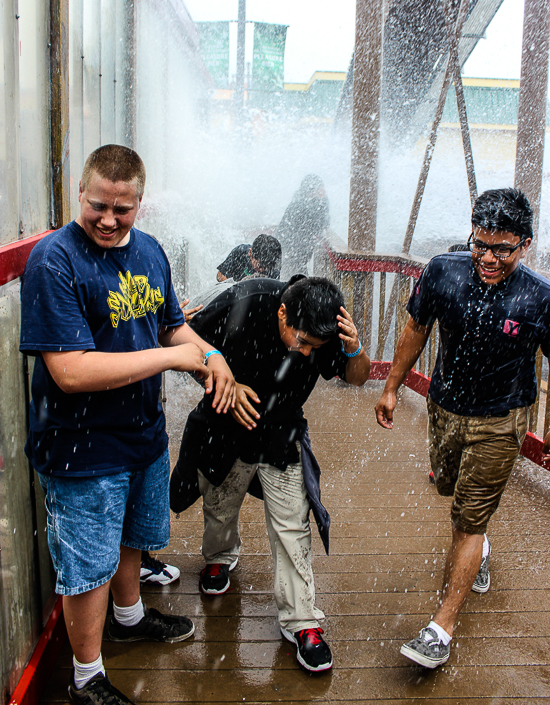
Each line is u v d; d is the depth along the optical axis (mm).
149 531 2074
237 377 2170
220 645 2299
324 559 2869
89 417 1745
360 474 3785
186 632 2314
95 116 3643
